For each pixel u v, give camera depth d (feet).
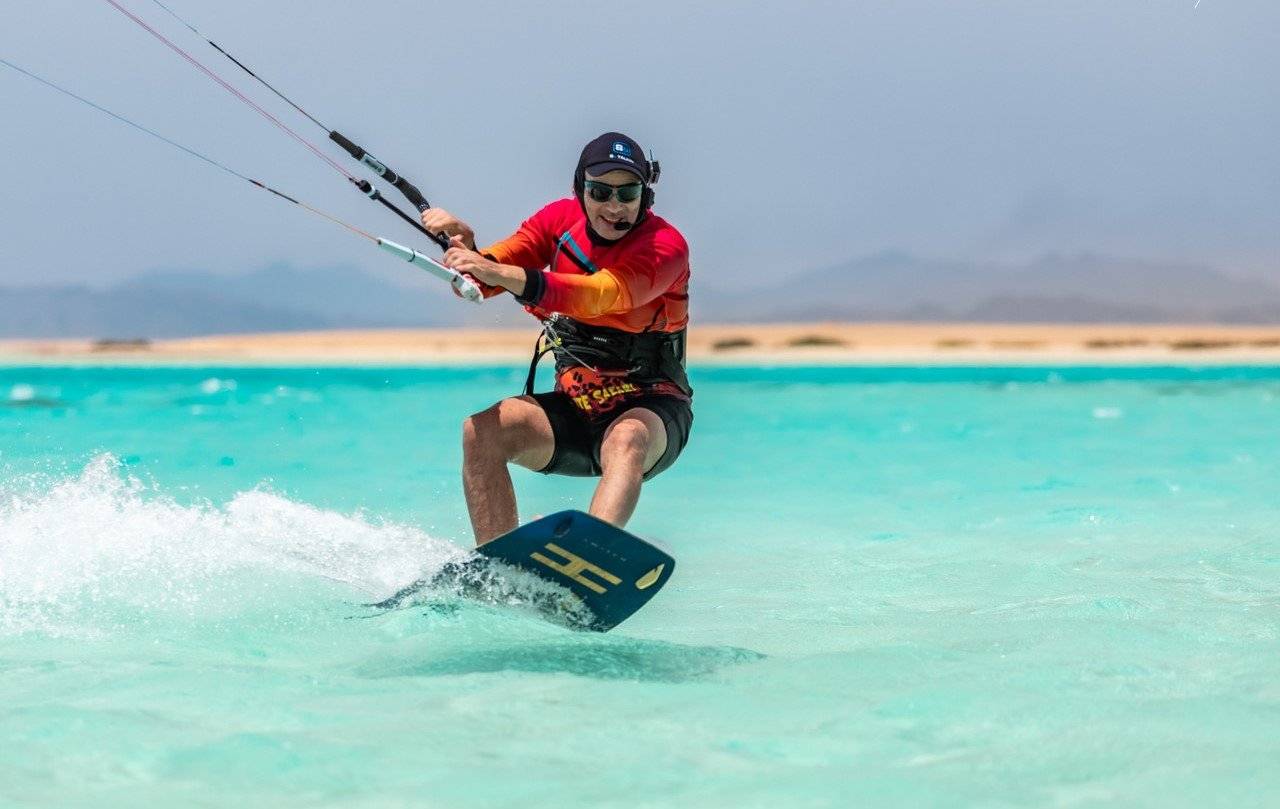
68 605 49.55
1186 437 145.38
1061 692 37.09
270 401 219.00
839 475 108.47
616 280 48.06
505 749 31.68
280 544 59.52
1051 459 120.98
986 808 27.25
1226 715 34.35
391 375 328.29
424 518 79.46
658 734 33.19
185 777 29.09
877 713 34.96
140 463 112.06
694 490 98.37
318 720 34.30
